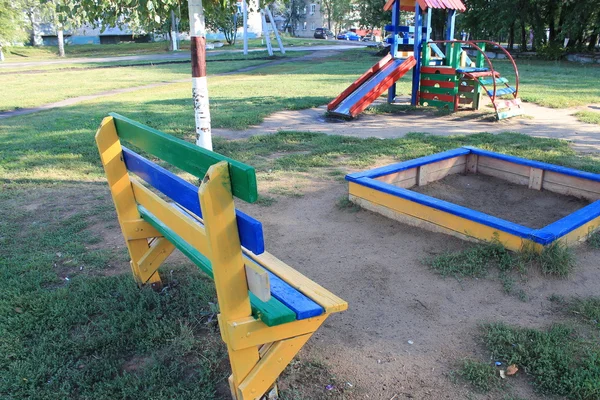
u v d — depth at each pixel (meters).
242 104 12.66
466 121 10.09
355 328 3.09
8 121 11.22
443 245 4.12
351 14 70.50
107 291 3.49
